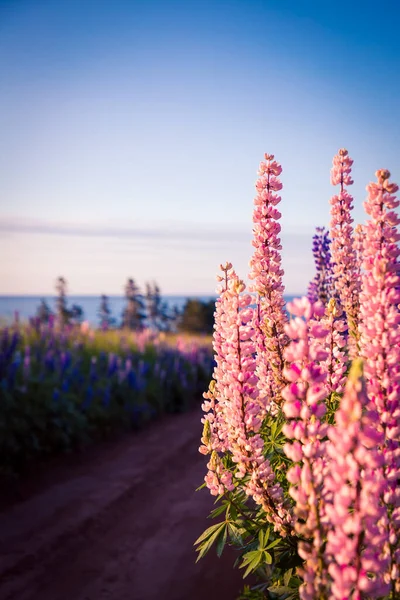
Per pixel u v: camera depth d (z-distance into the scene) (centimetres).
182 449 1158
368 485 174
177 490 896
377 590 178
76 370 1318
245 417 292
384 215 263
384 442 221
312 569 194
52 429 1072
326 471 201
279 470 322
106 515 786
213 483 311
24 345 1548
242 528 322
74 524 750
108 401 1300
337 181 411
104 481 940
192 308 5975
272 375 353
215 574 580
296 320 209
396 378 227
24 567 637
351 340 364
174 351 2067
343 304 407
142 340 1988
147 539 707
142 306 5991
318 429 204
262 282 354
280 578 316
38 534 720
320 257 491
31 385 1128
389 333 232
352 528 172
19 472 944
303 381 210
